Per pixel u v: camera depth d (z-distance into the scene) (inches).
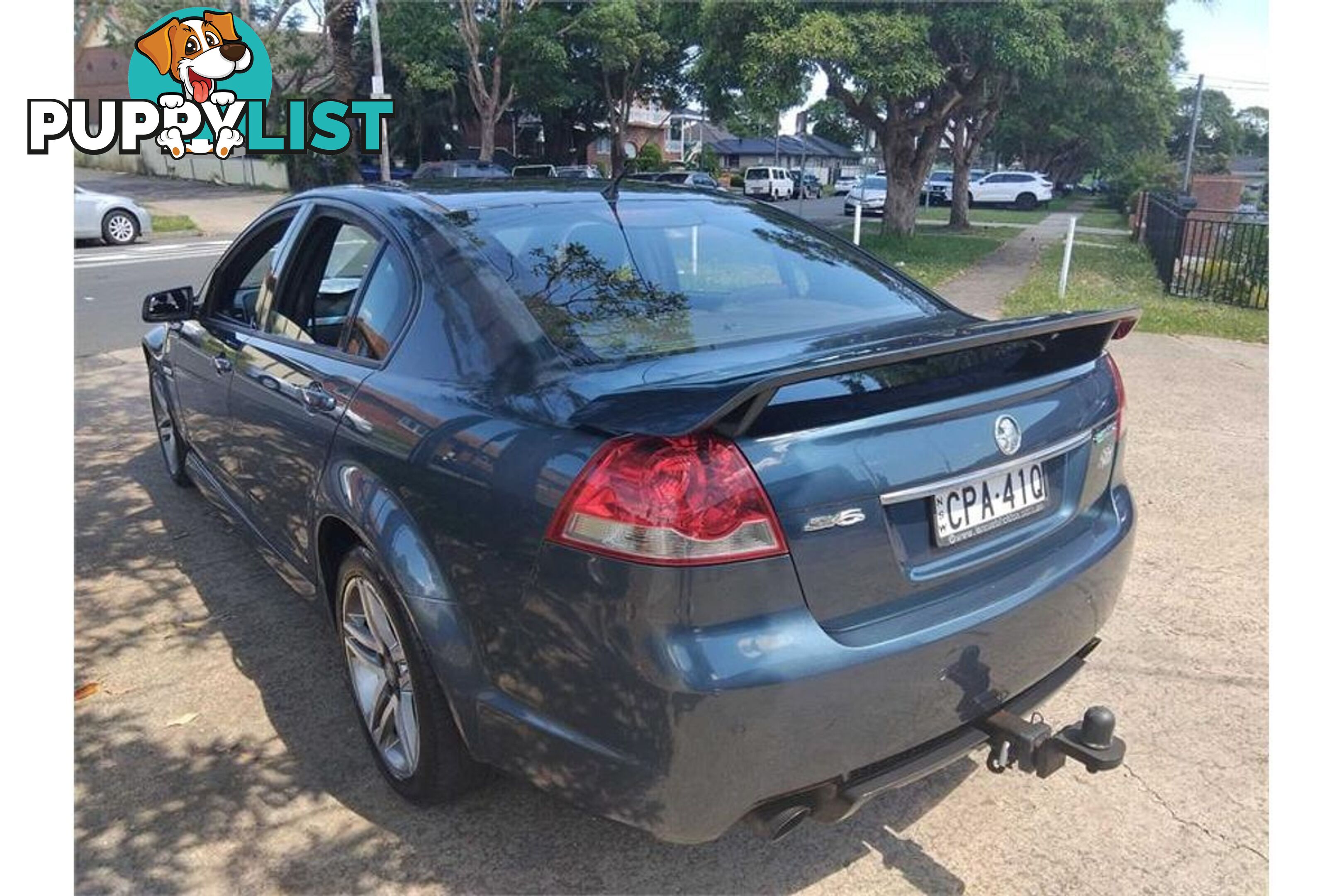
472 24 1302.9
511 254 107.3
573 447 82.3
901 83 631.8
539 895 96.0
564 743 83.9
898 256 736.3
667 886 97.2
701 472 76.2
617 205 124.9
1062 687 101.7
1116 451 109.6
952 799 110.0
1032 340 99.3
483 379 95.7
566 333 97.5
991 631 88.7
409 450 97.5
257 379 131.9
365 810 108.0
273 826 105.6
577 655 80.9
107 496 202.2
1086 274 641.0
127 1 944.3
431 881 97.9
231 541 179.6
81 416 262.1
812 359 93.4
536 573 82.5
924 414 86.8
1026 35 644.7
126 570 167.2
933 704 86.4
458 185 129.8
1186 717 124.6
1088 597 100.4
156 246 762.2
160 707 127.4
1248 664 136.9
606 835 104.0
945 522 88.0
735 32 675.4
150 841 103.4
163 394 191.8
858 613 82.8
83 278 549.0
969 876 98.7
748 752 77.8
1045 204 1877.5
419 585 93.9
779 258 124.7
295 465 120.5
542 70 1373.0
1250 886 97.1
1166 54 778.2
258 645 143.1
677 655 75.9
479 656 90.5
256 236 149.2
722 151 2901.1
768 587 77.9
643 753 78.7
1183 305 482.3
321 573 118.5
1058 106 944.9
